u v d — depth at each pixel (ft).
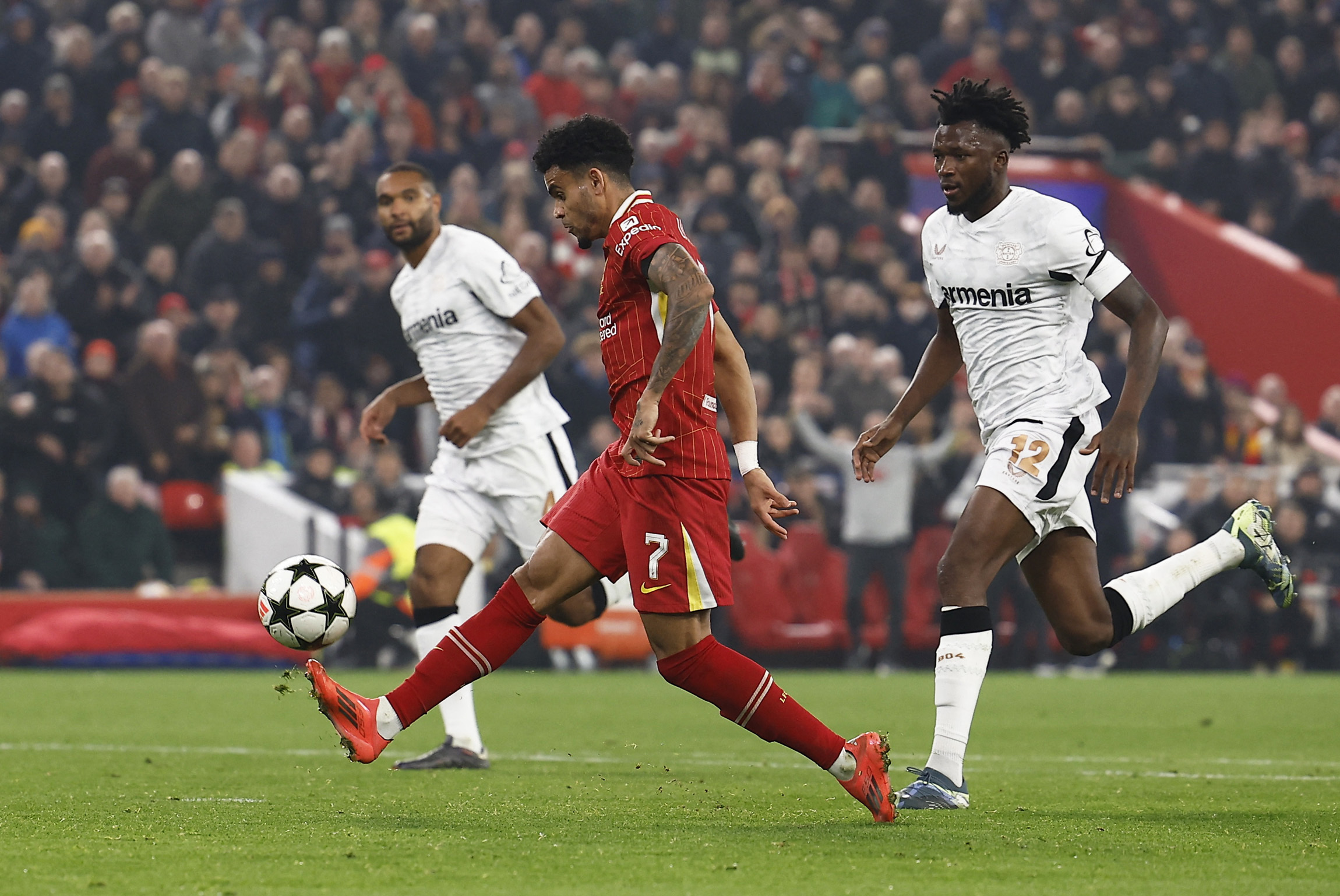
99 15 237.66
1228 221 269.64
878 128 241.96
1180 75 276.21
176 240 204.23
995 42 263.49
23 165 208.13
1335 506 210.79
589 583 57.98
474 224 135.54
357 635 171.63
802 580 188.03
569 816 58.34
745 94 249.96
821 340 220.64
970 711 63.21
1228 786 73.31
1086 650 67.26
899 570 182.39
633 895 41.52
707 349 55.88
